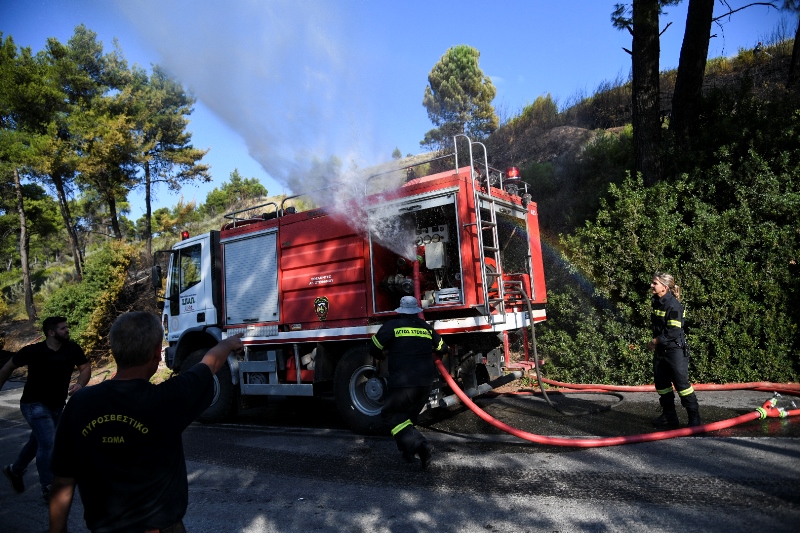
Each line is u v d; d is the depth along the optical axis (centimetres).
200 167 2306
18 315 2777
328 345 713
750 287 691
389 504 402
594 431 543
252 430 725
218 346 234
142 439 193
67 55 2094
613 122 1644
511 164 1566
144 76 2145
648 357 740
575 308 827
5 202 2848
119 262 1652
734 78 1565
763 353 670
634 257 771
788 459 405
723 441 465
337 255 690
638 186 816
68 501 192
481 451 514
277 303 754
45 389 483
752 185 743
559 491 394
